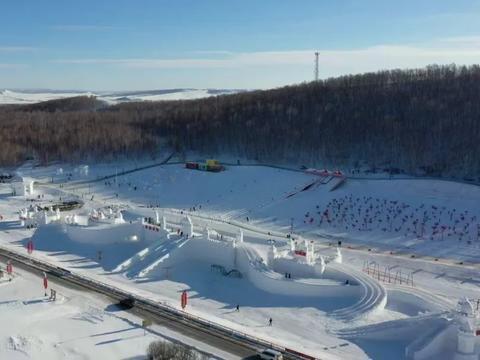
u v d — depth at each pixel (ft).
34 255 283.18
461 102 540.52
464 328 167.12
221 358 162.81
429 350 168.76
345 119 572.10
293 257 250.98
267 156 555.28
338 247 306.96
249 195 436.76
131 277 250.37
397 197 394.11
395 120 545.44
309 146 548.72
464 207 361.30
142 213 387.96
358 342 181.88
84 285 231.71
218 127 624.18
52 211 359.46
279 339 182.50
